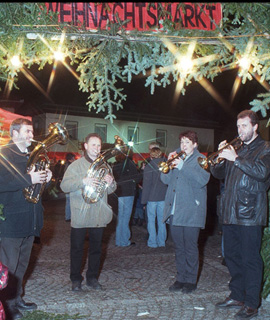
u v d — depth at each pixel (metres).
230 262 4.53
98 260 5.31
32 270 6.22
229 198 4.27
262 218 4.14
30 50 3.70
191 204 5.04
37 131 28.33
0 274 2.39
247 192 4.14
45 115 27.56
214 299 4.89
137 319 4.26
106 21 3.53
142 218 10.98
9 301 4.09
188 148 5.14
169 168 5.04
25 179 3.85
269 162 4.05
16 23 3.35
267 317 4.23
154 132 32.06
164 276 5.96
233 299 4.53
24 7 3.37
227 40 3.63
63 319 4.17
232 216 4.23
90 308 4.61
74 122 28.59
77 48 3.71
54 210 15.41
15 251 4.04
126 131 30.72
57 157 25.88
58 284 5.47
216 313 4.41
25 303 4.44
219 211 4.42
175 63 3.89
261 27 3.49
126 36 3.54
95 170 5.03
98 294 5.05
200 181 4.96
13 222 3.98
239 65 3.83
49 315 4.22
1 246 4.02
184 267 5.23
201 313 4.42
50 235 9.57
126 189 8.14
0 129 3.99
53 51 3.62
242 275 4.49
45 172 4.01
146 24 3.52
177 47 3.68
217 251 7.84
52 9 3.40
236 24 3.79
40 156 4.19
